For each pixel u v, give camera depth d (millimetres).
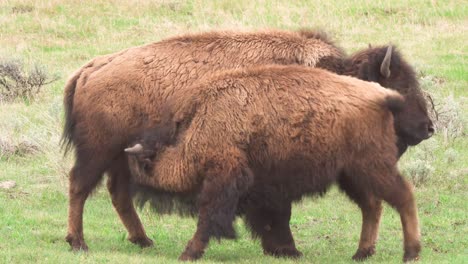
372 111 32188
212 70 35094
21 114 58438
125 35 83812
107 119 35062
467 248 36500
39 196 44031
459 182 46812
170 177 32781
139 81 35156
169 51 35719
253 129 32250
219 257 34375
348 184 34188
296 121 32156
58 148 48281
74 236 34688
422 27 85562
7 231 37031
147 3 93250
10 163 49750
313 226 40656
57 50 79625
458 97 64000
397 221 41000
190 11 91125
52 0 93562
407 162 48938
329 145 32125
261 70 33219
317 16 87812
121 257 32469
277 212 34125
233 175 32062
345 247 37312
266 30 36531
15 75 65125
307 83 32625
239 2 92812
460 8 90250
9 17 89062
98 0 94438
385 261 34000
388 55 34500
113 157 35406
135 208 38656
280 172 32656
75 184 35125
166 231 39500
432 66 71375
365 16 88688
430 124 35938
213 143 32219
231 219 32219
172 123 33312
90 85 35500
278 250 34625
